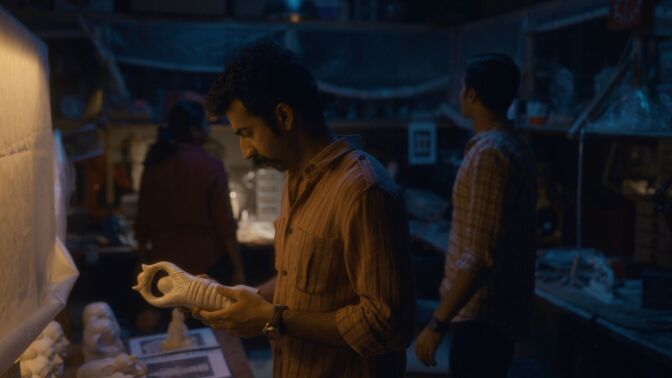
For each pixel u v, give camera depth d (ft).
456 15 14.24
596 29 11.05
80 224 13.19
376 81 14.43
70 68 12.55
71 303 12.33
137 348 6.56
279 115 4.09
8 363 3.31
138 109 12.89
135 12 12.66
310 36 13.98
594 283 8.84
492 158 6.28
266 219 15.10
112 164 14.19
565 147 12.39
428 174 15.88
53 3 12.25
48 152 4.89
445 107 14.25
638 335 7.20
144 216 9.86
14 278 3.62
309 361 4.33
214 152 15.01
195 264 9.70
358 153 4.27
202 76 13.78
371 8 14.30
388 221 3.94
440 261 11.51
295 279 4.31
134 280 12.91
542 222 11.51
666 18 8.43
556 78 11.26
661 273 8.09
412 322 4.03
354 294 4.22
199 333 7.00
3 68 3.40
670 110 8.54
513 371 7.94
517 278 6.63
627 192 10.61
